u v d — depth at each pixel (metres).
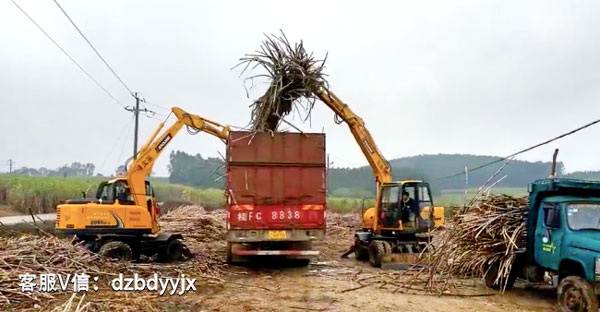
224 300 9.51
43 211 29.25
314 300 9.67
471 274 11.56
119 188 13.46
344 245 20.64
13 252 10.27
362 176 51.34
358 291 10.58
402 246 14.46
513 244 9.95
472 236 10.93
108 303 8.72
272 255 13.43
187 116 14.27
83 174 70.69
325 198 13.03
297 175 12.90
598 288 8.20
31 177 34.53
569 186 9.16
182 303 9.12
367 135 15.29
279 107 14.06
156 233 13.88
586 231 8.88
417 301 9.68
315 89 14.12
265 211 12.70
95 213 12.62
